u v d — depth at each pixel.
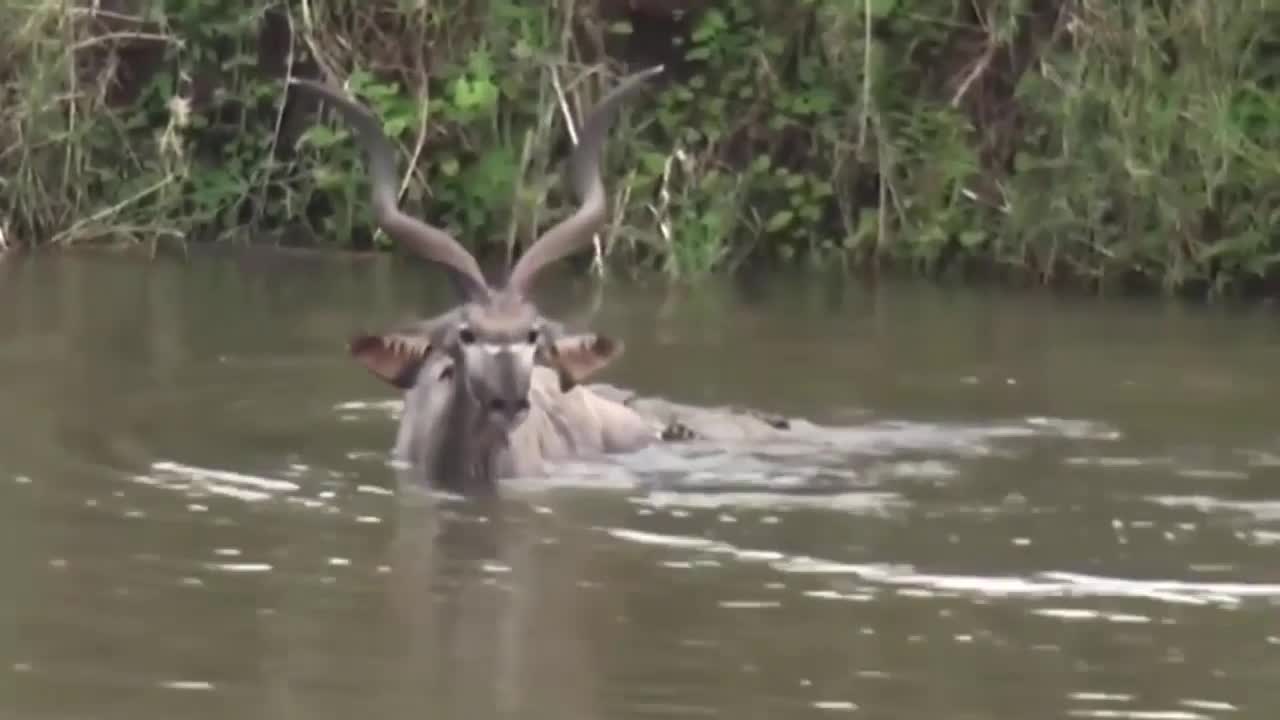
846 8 32.22
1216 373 23.80
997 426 21.16
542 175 32.03
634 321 26.77
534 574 15.93
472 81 32.59
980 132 32.28
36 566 15.87
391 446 20.20
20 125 32.62
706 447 20.27
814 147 32.66
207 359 23.91
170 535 16.83
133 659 13.84
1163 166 29.95
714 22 32.94
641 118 32.88
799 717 13.05
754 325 26.56
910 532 17.27
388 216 20.20
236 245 32.66
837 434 20.72
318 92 20.80
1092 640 14.56
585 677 13.62
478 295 19.33
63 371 23.11
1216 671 13.99
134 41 34.06
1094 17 30.89
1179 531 17.33
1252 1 29.98
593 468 19.47
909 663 14.03
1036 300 28.95
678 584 15.72
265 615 14.80
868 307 28.08
